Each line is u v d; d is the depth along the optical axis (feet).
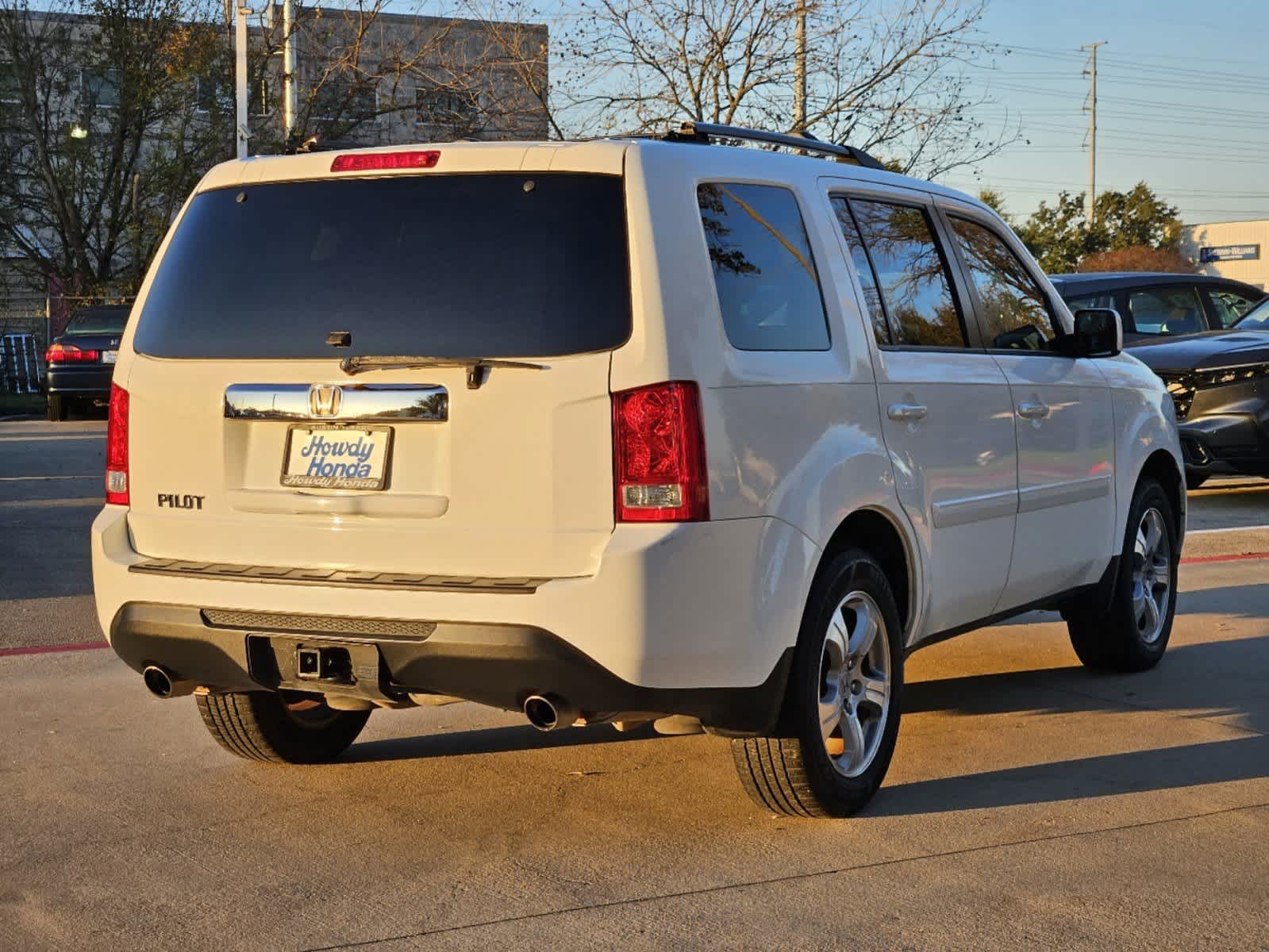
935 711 20.39
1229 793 16.49
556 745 18.63
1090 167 281.54
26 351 103.76
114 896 13.52
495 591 13.30
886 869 14.11
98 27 105.40
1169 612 23.15
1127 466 21.45
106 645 24.14
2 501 41.81
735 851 14.65
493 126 70.59
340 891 13.65
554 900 13.37
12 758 17.90
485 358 13.62
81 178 106.52
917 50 63.87
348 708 15.29
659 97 65.82
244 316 14.78
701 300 13.73
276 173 15.08
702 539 13.25
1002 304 19.31
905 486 16.06
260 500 14.44
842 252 16.08
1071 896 13.42
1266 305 46.24
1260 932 12.61
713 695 13.51
